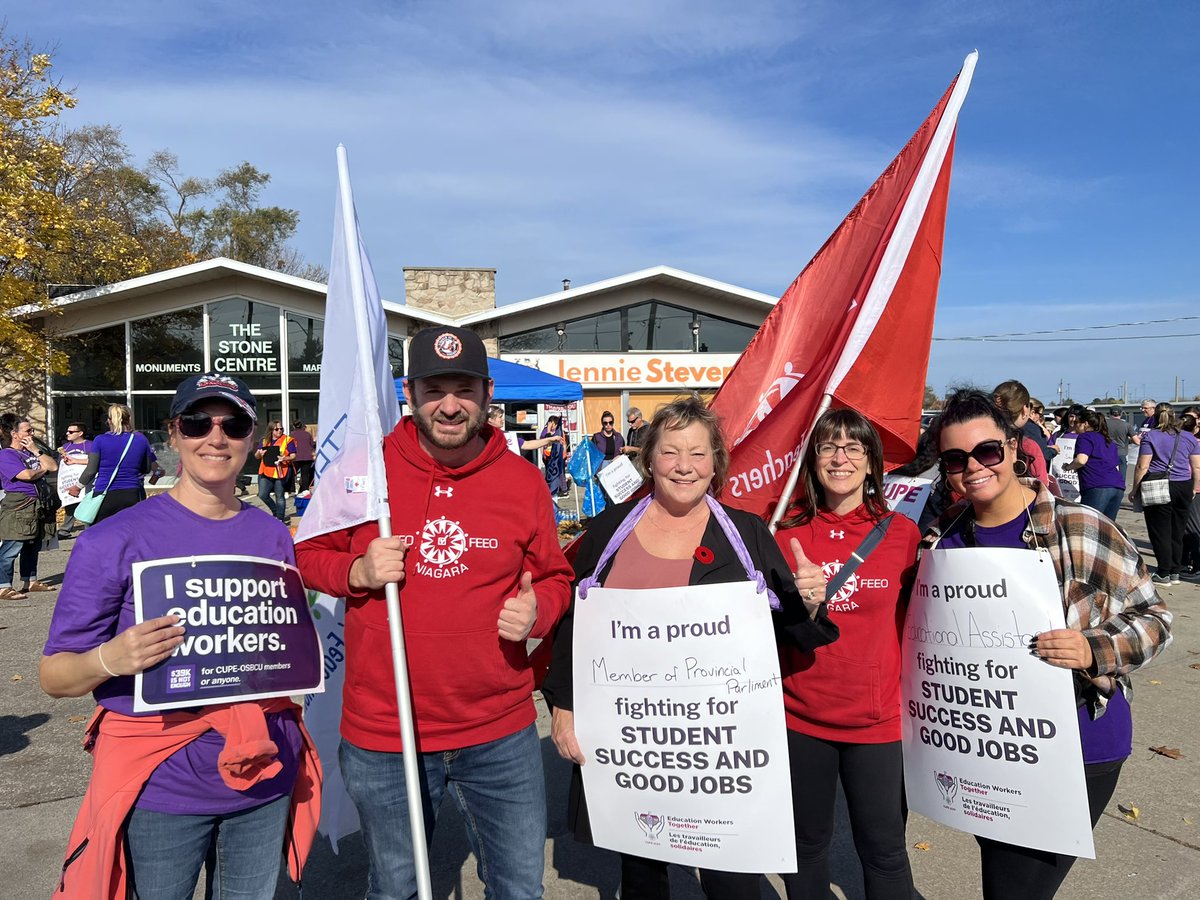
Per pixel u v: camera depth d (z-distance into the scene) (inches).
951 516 96.9
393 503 89.5
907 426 132.8
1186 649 239.9
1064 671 82.0
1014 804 84.6
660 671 88.9
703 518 95.4
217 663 76.9
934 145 130.2
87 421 729.6
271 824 80.5
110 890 72.7
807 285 142.5
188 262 1414.9
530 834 90.4
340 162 102.2
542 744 183.9
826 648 98.3
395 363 793.6
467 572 87.0
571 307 881.5
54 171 674.2
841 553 102.6
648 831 90.0
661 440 92.4
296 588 85.7
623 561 96.0
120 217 1423.5
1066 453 365.1
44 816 146.8
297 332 761.0
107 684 75.5
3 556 327.9
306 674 84.0
